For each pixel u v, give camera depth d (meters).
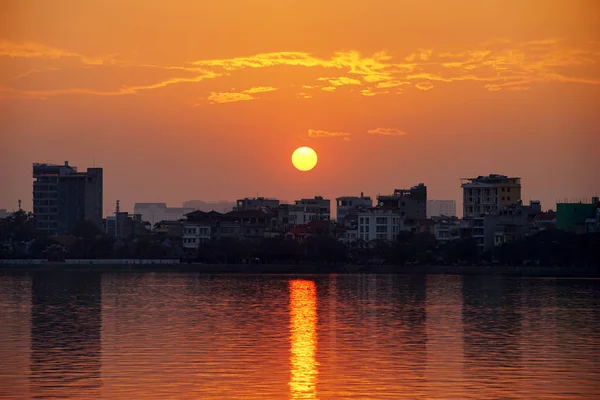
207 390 105.88
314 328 160.38
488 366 119.88
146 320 173.62
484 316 182.62
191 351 131.62
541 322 170.88
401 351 132.25
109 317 179.50
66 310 195.25
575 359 125.25
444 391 105.56
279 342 141.25
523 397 102.81
